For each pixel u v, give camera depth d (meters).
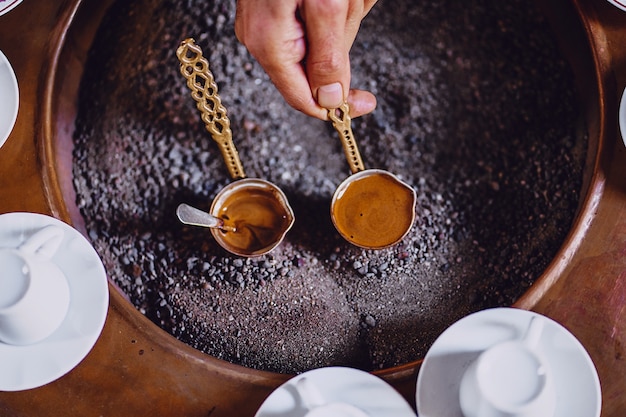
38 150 0.62
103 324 0.56
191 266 0.68
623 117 0.60
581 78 0.69
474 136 0.75
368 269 0.69
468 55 0.78
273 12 0.54
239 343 0.67
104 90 0.73
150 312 0.68
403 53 0.79
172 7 0.76
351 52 0.79
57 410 0.58
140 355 0.59
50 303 0.54
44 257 0.54
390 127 0.77
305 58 0.59
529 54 0.75
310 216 0.72
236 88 0.77
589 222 0.60
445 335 0.55
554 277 0.59
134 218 0.71
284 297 0.68
